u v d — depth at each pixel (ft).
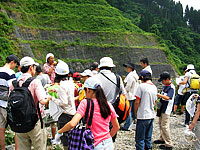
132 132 24.07
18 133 12.78
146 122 15.89
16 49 86.38
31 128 11.99
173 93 19.07
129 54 129.18
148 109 15.98
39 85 12.65
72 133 10.26
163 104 19.57
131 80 24.45
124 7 296.10
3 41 78.95
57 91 14.85
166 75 19.51
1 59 68.80
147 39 153.58
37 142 12.73
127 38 143.23
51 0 171.63
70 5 169.48
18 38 93.45
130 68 25.21
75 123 9.76
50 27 132.16
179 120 30.42
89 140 9.75
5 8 112.88
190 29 300.61
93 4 190.39
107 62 15.06
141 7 322.75
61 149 18.29
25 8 136.05
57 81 16.29
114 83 14.66
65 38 123.44
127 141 21.12
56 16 143.13
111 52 126.21
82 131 9.95
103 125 10.37
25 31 107.14
